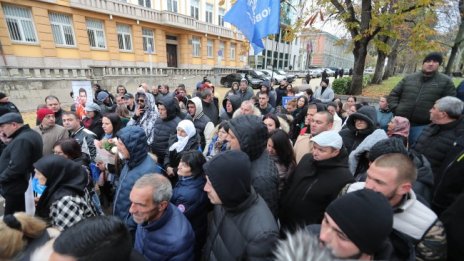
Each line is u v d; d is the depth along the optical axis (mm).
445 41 16078
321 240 1004
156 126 3750
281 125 3336
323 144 1873
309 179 1983
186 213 2105
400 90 3902
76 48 15148
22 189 2590
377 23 8797
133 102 5797
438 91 3459
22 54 12703
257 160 1955
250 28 4262
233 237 1449
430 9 8266
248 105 3529
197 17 23953
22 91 10398
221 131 2865
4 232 1317
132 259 1238
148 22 19172
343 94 11219
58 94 11727
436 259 1298
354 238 929
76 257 874
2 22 11805
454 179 1901
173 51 23141
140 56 19188
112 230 974
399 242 1303
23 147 2531
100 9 15719
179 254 1622
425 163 2049
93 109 4352
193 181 2156
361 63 10492
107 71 14867
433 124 2701
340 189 1813
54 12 13859
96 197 2416
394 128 2836
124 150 2291
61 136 3410
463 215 1342
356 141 3053
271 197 1841
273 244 1309
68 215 1796
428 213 1359
